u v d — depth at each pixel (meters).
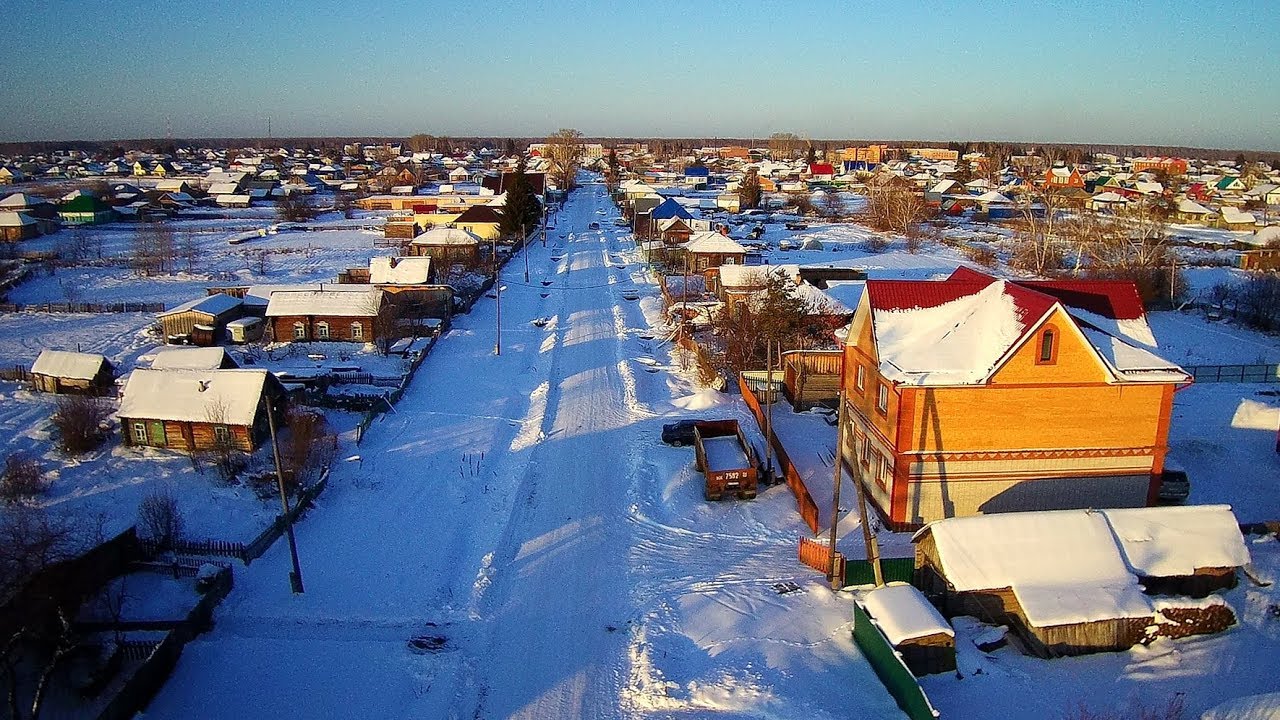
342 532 32.25
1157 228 96.56
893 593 23.98
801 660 23.44
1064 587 24.41
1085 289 34.81
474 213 112.06
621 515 33.78
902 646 22.17
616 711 21.86
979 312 33.03
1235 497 34.84
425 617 26.61
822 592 27.47
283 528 31.69
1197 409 44.81
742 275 65.31
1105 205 142.75
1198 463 38.19
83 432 39.56
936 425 31.02
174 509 31.62
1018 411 31.05
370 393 47.56
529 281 86.62
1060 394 30.98
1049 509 32.09
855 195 185.12
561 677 23.41
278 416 41.75
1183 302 69.75
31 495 34.62
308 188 185.38
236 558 29.56
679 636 25.00
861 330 35.53
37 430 42.72
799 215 147.25
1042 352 30.52
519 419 45.91
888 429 32.41
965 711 21.12
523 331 65.75
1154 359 31.84
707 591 27.67
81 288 81.12
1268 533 30.30
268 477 35.38
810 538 31.55
